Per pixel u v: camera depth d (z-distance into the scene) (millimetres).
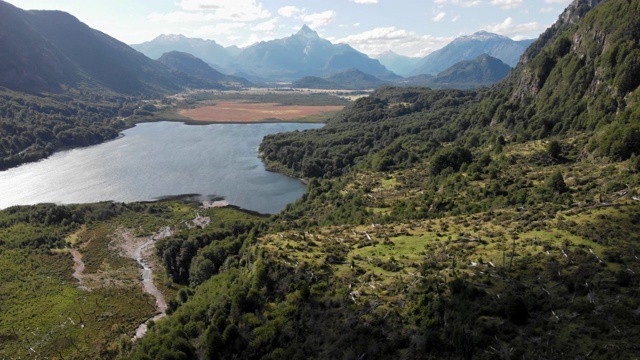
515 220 91688
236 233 149625
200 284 110062
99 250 146000
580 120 162875
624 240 70188
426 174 167000
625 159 114062
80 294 116812
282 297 76438
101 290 119500
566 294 59562
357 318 64688
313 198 179000
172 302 107688
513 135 186250
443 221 103562
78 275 128625
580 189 102812
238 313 74938
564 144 147000
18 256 135750
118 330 100562
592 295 57812
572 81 182375
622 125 123688
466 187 130750
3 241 144000
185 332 78000
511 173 132375
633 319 52406
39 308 108812
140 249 148500
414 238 93812
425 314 61406
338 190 171875
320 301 70750
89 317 106000
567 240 73750
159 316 107938
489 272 68750
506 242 80125
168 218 176250
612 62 160750
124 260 139500
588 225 77750
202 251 122188
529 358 49969
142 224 168750
